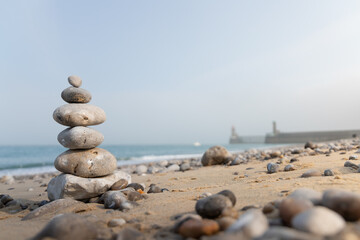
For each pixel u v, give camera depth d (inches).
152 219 97.0
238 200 109.4
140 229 84.7
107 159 163.3
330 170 157.8
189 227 72.3
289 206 69.1
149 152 1469.0
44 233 75.1
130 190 140.6
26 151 1728.6
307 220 59.9
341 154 273.1
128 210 116.3
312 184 121.1
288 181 139.5
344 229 60.1
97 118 167.6
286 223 68.0
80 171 155.2
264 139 4237.2
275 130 3865.7
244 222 63.7
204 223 72.9
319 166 198.4
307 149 354.9
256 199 107.7
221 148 359.6
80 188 150.0
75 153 159.6
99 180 155.8
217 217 84.9
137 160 799.7
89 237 76.2
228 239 56.6
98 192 154.4
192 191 151.5
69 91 166.2
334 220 60.1
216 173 245.0
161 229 83.6
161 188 183.8
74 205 125.3
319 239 52.9
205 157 358.9
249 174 213.6
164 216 99.4
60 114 158.4
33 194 215.0
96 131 165.5
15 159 1030.4
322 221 59.3
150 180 246.7
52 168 631.2
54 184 159.3
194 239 70.4
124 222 93.0
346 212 67.1
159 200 130.0
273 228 57.6
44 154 1397.6
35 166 700.7
